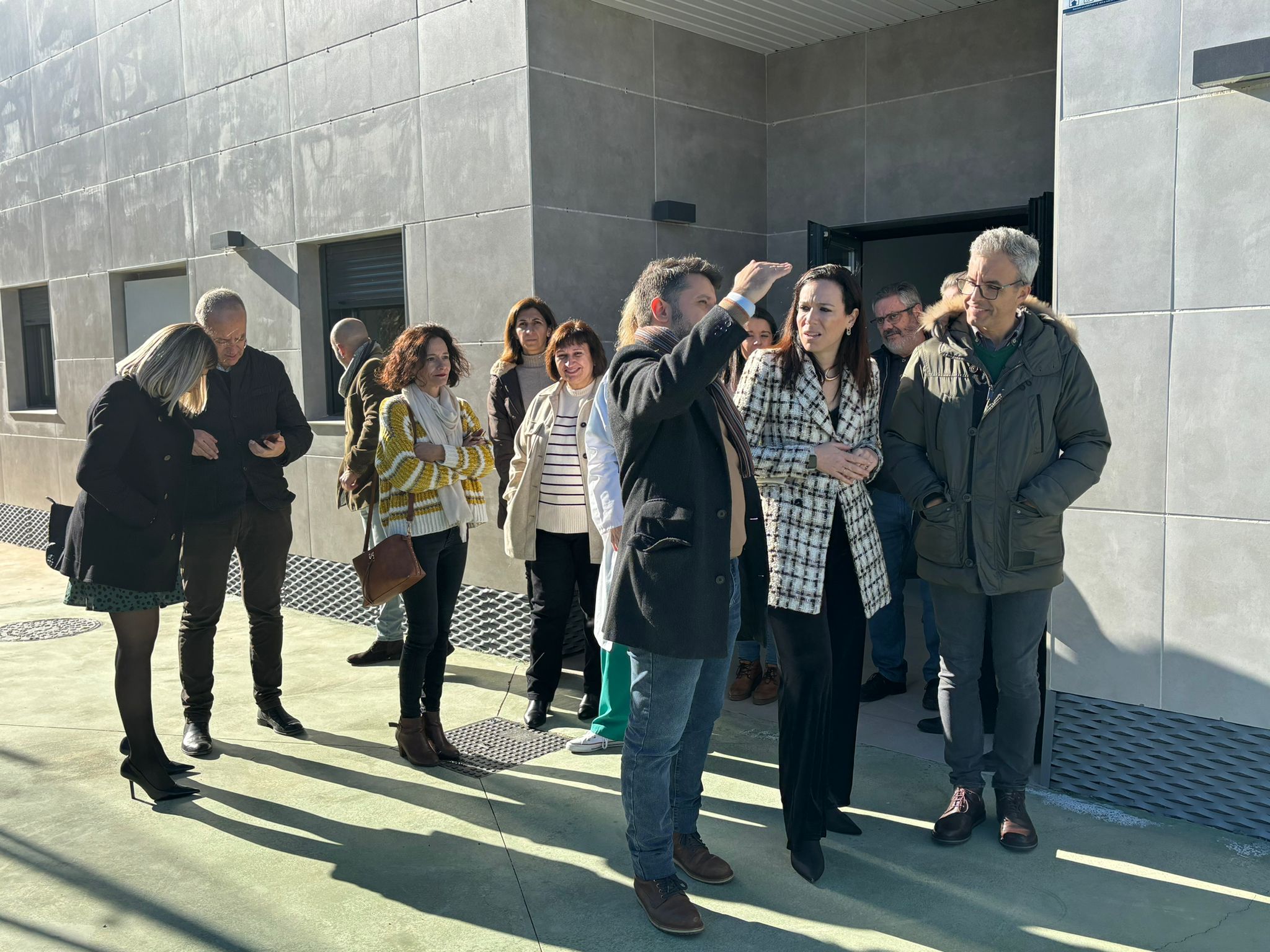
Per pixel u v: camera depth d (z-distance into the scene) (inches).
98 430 136.8
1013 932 110.5
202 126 277.1
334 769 160.1
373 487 172.1
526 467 172.1
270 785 153.9
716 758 161.8
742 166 243.0
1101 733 142.1
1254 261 125.6
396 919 115.6
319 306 257.8
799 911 115.7
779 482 122.6
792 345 125.0
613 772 157.6
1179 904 115.6
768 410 125.6
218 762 163.2
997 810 133.5
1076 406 124.3
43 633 247.3
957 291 159.9
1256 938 108.6
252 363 170.4
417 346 161.6
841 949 108.0
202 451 154.3
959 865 125.5
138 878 125.4
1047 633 145.3
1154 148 132.1
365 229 236.1
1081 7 136.6
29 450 369.4
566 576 176.2
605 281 214.2
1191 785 135.7
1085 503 140.2
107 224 317.4
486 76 205.9
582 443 170.1
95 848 133.4
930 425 129.5
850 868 125.4
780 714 124.8
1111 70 134.7
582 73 207.5
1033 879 121.8
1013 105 212.5
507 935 112.0
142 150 299.0
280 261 259.0
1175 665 135.0
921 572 132.8
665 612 105.4
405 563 150.5
